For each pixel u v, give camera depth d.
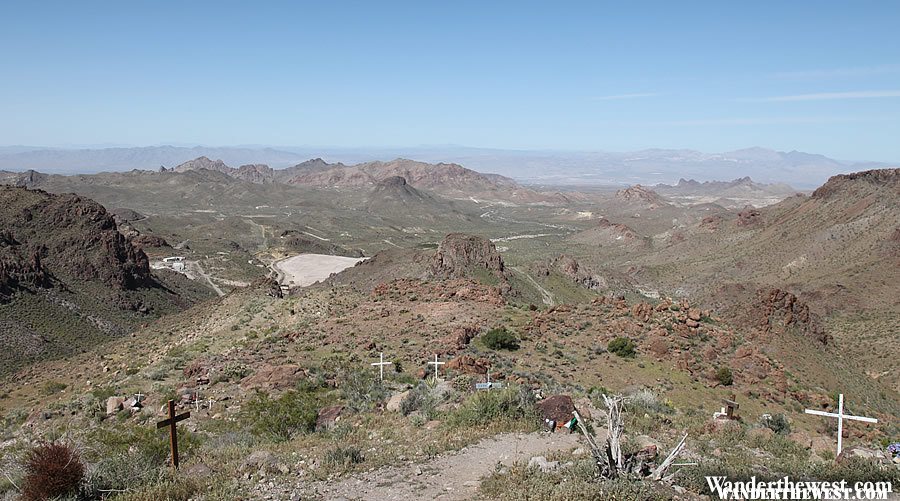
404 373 32.44
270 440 20.41
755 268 144.88
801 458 17.72
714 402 32.06
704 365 37.12
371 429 20.55
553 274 112.06
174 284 134.75
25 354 70.75
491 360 35.34
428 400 23.31
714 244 183.75
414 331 41.53
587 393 29.72
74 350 77.31
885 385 55.91
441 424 19.81
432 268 96.50
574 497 12.20
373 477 15.03
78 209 120.19
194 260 179.12
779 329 52.88
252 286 69.00
